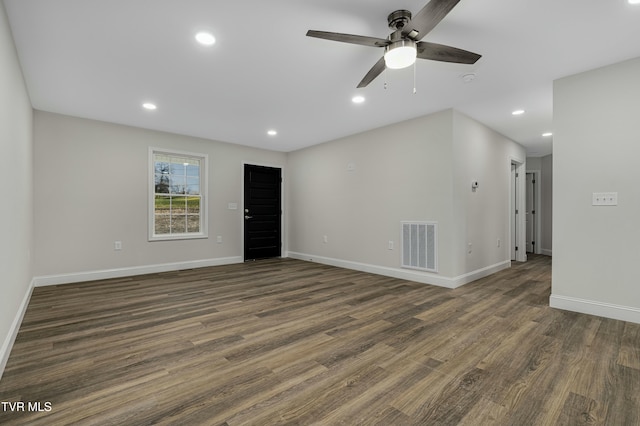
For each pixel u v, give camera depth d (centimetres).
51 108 386
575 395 163
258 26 219
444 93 341
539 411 150
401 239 443
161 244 496
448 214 392
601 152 279
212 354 211
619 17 207
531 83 314
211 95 346
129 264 464
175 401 158
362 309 307
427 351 215
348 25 219
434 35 230
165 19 210
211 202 554
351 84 317
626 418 145
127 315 288
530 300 334
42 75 293
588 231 286
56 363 198
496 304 321
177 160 528
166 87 323
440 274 400
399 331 250
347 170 529
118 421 143
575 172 292
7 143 214
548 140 553
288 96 349
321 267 540
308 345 225
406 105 378
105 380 178
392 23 205
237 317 284
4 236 203
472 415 147
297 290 380
